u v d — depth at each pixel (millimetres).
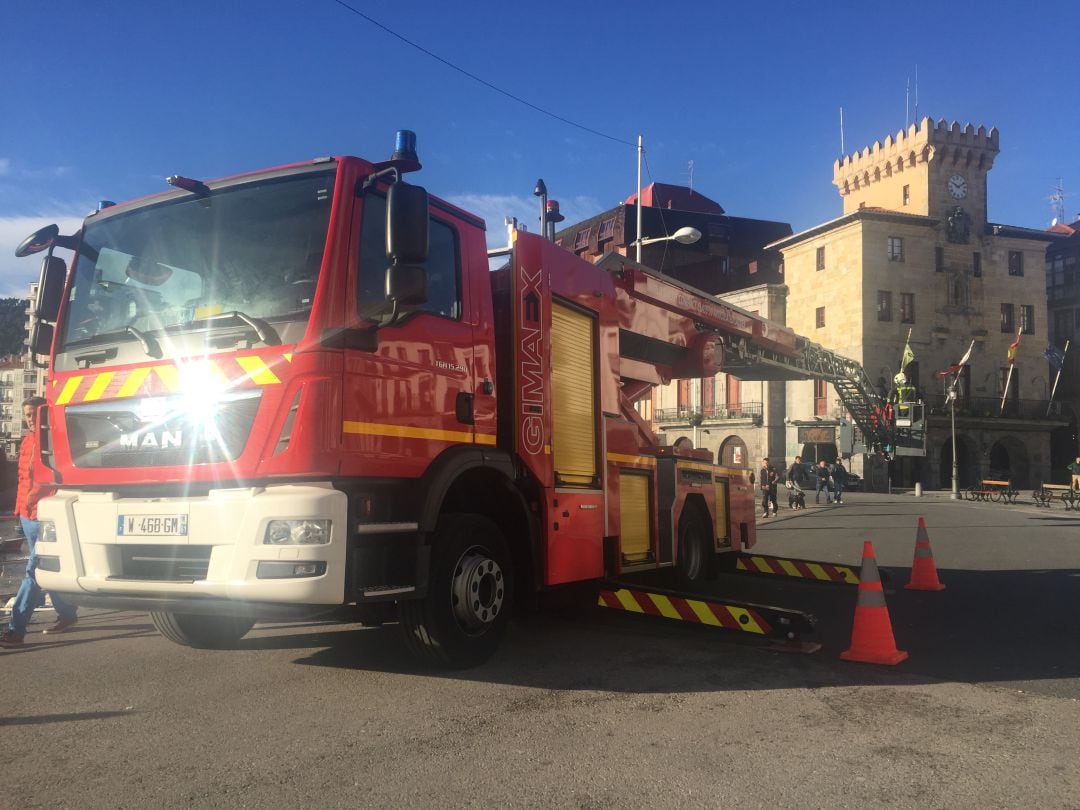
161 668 5766
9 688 5246
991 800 3496
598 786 3604
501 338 6098
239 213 5168
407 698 4953
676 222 64000
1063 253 62875
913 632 7344
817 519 25188
